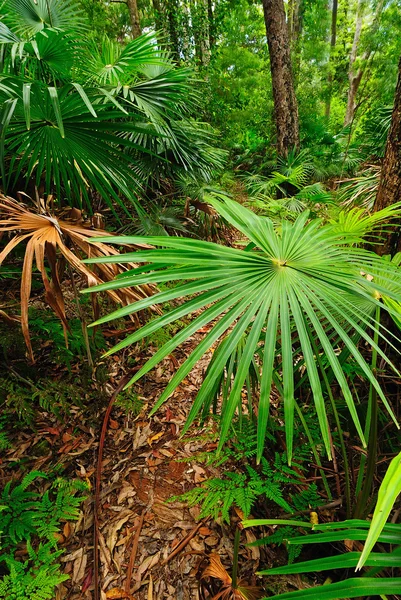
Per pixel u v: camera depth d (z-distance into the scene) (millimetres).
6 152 1497
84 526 1183
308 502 1082
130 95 2141
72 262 928
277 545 1088
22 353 1622
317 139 6945
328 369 1342
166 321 606
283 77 4566
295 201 3010
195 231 2932
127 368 1884
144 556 1103
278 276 718
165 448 1494
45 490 1269
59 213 1312
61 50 1546
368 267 803
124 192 1496
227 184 4809
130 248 1310
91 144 1368
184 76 2371
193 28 6695
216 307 636
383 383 1347
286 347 588
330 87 7863
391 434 1314
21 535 1018
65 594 1000
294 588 941
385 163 1359
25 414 1396
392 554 564
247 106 7227
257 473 1160
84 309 1939
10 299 1909
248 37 8156
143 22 6992
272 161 5480
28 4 1870
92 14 6480
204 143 3348
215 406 1090
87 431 1528
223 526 1172
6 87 1128
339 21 11625
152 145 2766
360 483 1040
